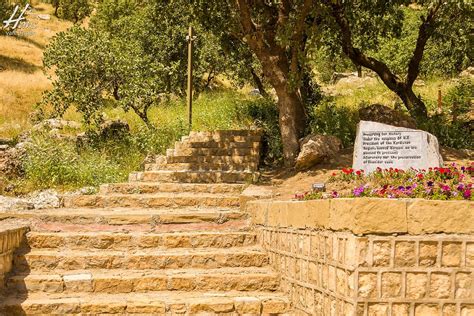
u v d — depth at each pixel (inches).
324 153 475.8
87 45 641.6
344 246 218.1
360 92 925.2
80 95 633.0
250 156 509.0
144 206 397.7
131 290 294.0
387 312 208.1
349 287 212.2
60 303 269.6
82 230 345.4
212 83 1210.0
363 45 687.7
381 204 210.2
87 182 503.5
